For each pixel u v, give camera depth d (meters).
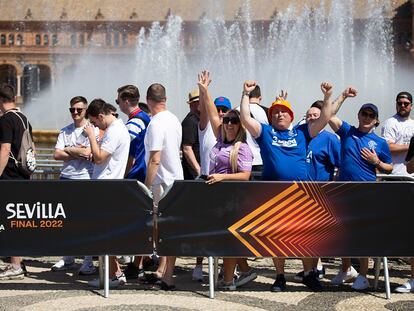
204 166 16.73
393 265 19.14
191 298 14.49
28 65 155.00
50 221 14.89
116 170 16.19
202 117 16.67
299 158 15.10
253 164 19.11
